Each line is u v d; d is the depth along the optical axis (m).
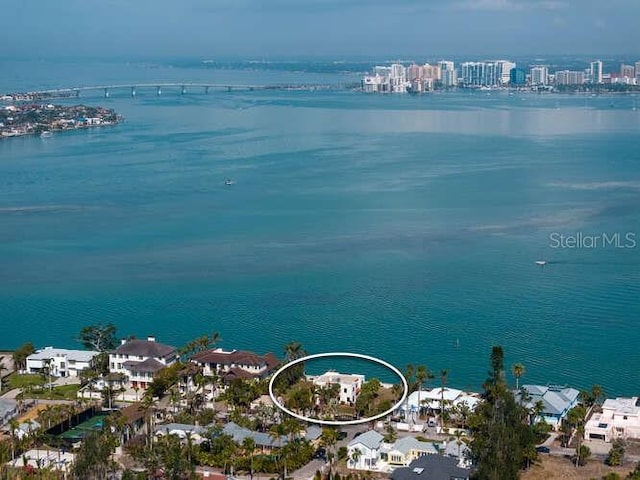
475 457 120.56
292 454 126.44
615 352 178.50
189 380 158.88
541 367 171.25
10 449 130.25
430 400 146.38
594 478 122.06
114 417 136.62
